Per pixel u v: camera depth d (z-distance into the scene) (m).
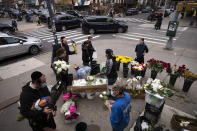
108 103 2.84
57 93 2.66
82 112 3.87
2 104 4.25
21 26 19.44
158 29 15.90
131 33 14.02
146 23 20.53
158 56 7.95
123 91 2.25
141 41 5.62
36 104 2.17
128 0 39.91
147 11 38.16
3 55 7.51
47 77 5.82
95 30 13.86
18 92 4.93
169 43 9.03
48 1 5.88
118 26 13.91
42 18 21.47
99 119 3.65
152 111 3.18
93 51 6.30
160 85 3.41
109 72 3.95
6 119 3.74
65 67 3.90
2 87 5.25
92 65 5.75
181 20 22.92
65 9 30.27
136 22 21.53
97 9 31.58
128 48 9.40
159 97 3.05
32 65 7.11
